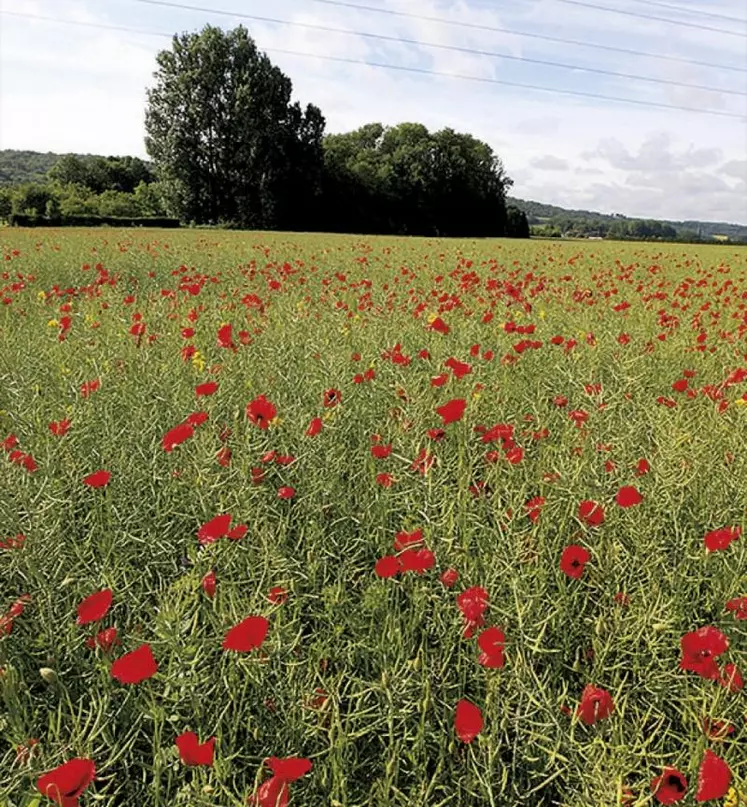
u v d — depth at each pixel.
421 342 5.40
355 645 2.03
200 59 60.66
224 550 2.26
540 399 3.85
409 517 2.48
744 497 2.66
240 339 4.95
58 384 3.98
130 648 2.05
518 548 2.23
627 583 2.28
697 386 4.62
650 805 1.67
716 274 16.12
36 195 69.75
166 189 62.31
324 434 3.05
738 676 1.73
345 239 33.44
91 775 1.35
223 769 1.59
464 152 79.81
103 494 2.81
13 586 2.28
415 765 1.71
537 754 1.80
